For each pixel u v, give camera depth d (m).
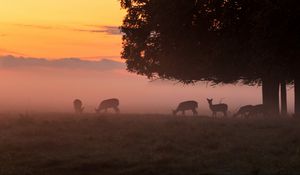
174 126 37.94
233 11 54.97
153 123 40.41
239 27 55.12
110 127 36.81
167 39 60.75
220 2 55.62
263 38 49.47
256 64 54.25
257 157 25.12
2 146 27.77
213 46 57.03
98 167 23.12
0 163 23.78
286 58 50.69
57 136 31.78
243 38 54.81
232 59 57.03
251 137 32.03
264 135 32.97
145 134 32.56
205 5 56.12
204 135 32.16
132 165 23.47
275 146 28.23
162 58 63.94
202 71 62.41
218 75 62.97
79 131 34.34
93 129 35.44
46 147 27.89
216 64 58.88
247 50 54.81
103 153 26.03
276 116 53.75
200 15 57.00
